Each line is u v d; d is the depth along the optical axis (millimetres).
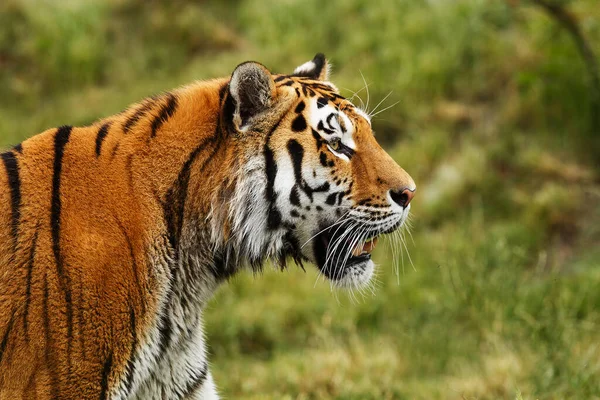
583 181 19250
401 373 13836
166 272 7984
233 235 8266
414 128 21359
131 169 8008
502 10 22484
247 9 26125
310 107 8359
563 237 18266
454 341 14703
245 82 8000
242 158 8117
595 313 14383
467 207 19406
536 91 20484
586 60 19578
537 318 13977
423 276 17500
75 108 23547
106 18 26234
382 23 23906
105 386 7633
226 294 17484
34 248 7520
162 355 8148
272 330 16328
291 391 13148
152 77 24828
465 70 22234
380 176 8516
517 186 19547
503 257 15609
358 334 15766
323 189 8375
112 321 7605
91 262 7559
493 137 20688
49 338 7410
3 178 7785
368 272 9039
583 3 20266
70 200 7746
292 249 8711
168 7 26422
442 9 23391
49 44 24906
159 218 7969
